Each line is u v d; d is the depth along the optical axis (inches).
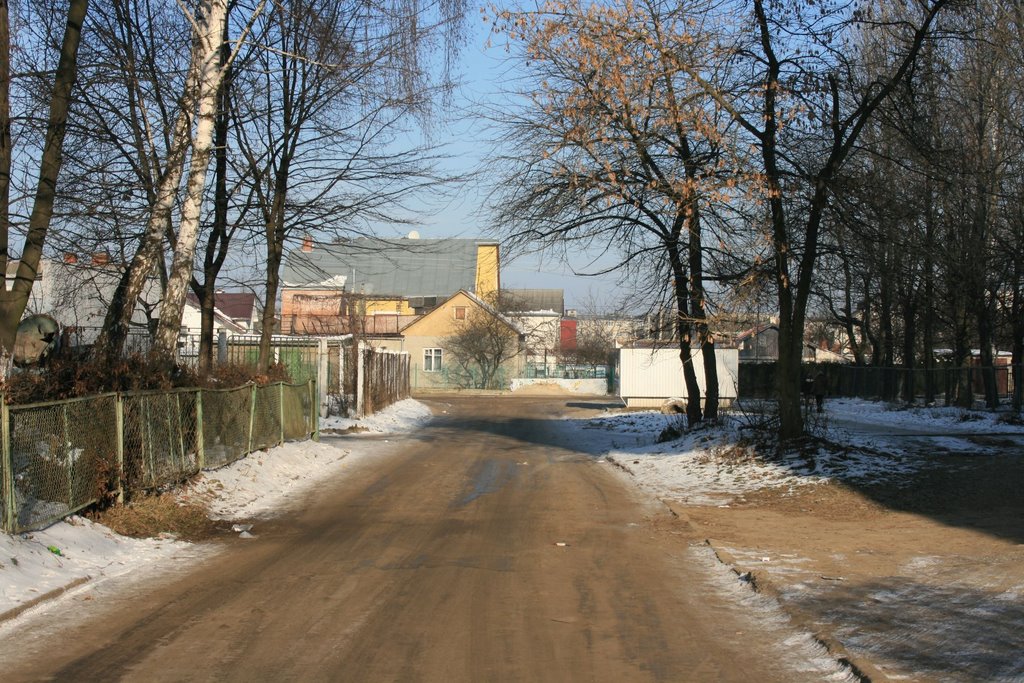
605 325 3297.2
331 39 727.1
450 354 2536.9
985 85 932.6
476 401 1972.2
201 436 512.7
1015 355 1247.5
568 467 701.3
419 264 2861.7
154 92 644.1
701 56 586.2
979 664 215.9
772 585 300.7
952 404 1412.4
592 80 615.5
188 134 578.9
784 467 597.6
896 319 1870.1
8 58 409.4
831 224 636.7
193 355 1005.2
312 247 880.3
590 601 289.1
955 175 682.8
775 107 581.3
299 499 526.6
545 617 269.0
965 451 669.9
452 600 288.5
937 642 235.8
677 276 783.7
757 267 642.8
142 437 429.7
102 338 513.3
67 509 351.3
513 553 367.9
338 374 1163.3
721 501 516.7
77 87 566.3
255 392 628.4
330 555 363.3
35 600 272.2
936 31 592.4
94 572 316.2
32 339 502.9
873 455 621.3
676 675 216.5
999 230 1046.4
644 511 481.1
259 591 300.4
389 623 261.0
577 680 212.4
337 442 899.4
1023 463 603.5
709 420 834.2
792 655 233.0
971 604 274.8
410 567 339.9
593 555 364.5
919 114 689.0
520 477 633.0
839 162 602.5
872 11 588.1
